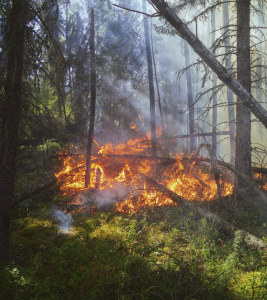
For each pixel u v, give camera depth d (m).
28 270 3.67
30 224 5.81
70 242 4.72
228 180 7.30
